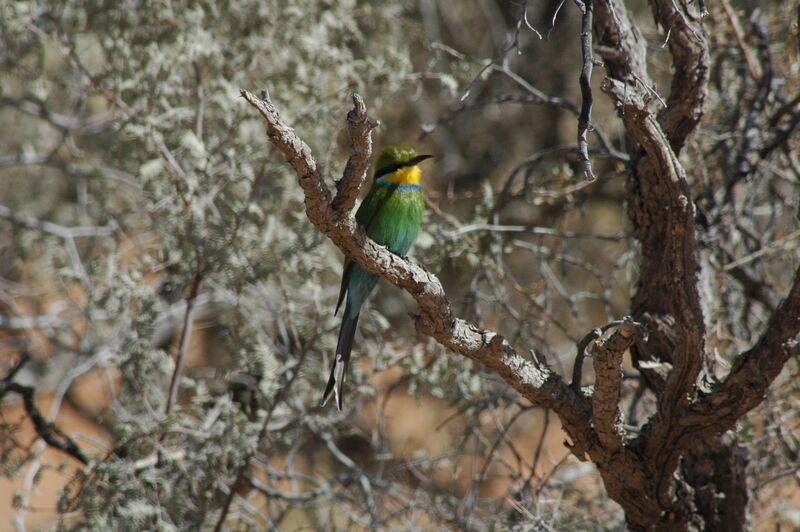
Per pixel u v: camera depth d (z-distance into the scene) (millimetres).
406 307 14742
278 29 11594
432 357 10312
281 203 11297
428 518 10773
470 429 10148
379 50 13758
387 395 10664
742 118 9961
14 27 11234
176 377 10359
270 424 10367
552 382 6809
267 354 9977
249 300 11469
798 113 9422
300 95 11539
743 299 10555
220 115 11305
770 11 11406
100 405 15164
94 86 10773
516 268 14859
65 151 16656
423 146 16016
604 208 16203
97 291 11070
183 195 9914
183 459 9734
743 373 6504
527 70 16094
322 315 10648
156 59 10609
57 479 16594
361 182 5617
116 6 11320
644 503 7184
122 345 10516
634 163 7660
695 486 7676
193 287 10305
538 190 10516
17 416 14656
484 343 6590
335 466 13703
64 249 14383
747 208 10297
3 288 15539
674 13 7285
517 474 9336
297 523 12930
